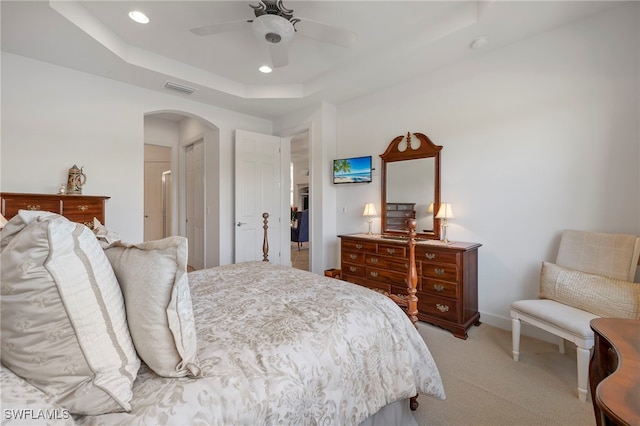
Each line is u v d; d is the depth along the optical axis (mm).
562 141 2453
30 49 2691
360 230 4051
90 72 3170
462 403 1724
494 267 2848
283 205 4957
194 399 786
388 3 2355
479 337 2596
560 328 1877
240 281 1885
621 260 1987
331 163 4281
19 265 682
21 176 2832
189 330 904
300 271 2182
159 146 5660
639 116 2121
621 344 975
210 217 4648
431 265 2805
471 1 2352
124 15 2480
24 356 688
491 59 2828
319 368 1081
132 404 749
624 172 2184
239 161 4387
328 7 2387
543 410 1663
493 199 2846
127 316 863
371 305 1497
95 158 3266
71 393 701
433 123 3281
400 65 3111
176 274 895
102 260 836
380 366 1327
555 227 2496
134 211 3549
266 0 2180
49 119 2975
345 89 3727
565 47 2424
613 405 695
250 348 1039
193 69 3449
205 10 2412
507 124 2746
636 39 2127
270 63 3338
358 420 1184
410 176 3484
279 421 899
